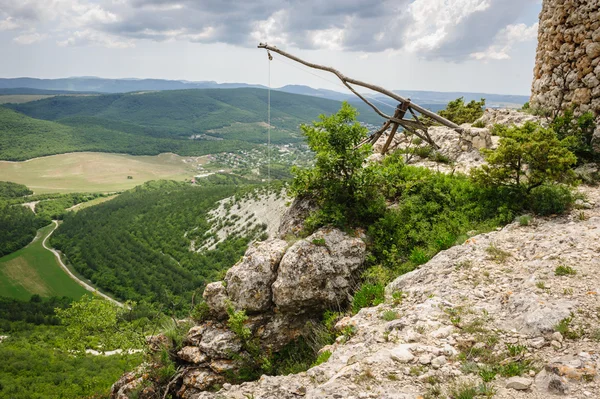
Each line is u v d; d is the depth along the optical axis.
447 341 5.53
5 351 64.19
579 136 12.15
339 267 9.71
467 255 8.05
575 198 9.48
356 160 10.98
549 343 5.00
